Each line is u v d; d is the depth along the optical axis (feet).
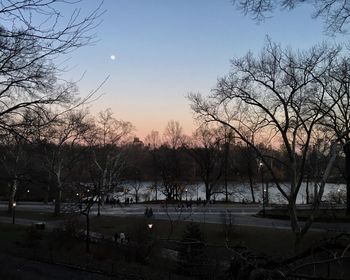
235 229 134.72
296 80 128.77
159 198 359.25
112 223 157.79
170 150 315.37
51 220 179.52
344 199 250.16
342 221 162.81
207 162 287.69
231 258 22.03
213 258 23.13
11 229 145.59
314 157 165.07
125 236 104.22
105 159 240.94
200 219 169.27
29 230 125.70
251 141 163.53
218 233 123.75
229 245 22.09
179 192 296.10
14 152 41.29
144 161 357.00
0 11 18.97
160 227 126.52
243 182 333.01
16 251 97.66
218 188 310.24
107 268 75.20
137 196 317.83
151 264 71.46
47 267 79.51
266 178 308.81
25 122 33.83
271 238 124.26
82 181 185.26
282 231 139.74
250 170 288.10
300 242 97.96
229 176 327.88
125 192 268.21
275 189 384.68
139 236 81.66
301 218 172.14
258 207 239.91
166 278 58.95
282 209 202.69
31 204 254.68
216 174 305.32
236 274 20.48
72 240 110.83
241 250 21.18
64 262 82.58
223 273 21.52
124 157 277.03
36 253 94.53
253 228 147.02
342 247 20.95
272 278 19.45
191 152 297.53
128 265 74.64
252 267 19.83
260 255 20.94
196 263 23.77
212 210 215.92
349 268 22.08
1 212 217.36
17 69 26.32
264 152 186.09
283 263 20.40
